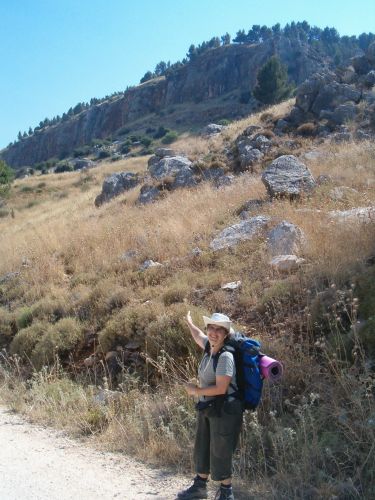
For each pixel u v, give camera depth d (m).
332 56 153.12
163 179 21.66
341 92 24.88
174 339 7.84
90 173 54.56
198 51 158.00
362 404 5.39
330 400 5.67
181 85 139.25
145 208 18.31
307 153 19.02
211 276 9.66
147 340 8.14
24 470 5.42
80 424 6.91
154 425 6.32
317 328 6.87
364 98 24.50
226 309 8.45
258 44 137.88
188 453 5.70
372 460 4.88
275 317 7.51
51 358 9.38
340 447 5.09
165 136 91.44
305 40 157.38
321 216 10.48
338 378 5.64
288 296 7.85
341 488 4.67
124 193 24.94
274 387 6.07
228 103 117.00
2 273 15.16
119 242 13.76
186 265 10.88
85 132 159.75
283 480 4.95
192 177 21.25
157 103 142.62
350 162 16.20
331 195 12.20
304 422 5.18
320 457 5.06
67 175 57.91
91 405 7.39
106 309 10.16
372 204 10.76
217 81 132.50
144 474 5.42
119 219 17.28
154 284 10.65
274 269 9.02
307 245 9.27
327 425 5.49
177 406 6.48
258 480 5.10
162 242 12.68
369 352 5.99
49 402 7.70
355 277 7.25
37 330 10.28
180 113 123.25
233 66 134.88
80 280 12.23
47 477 5.25
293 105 27.48
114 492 4.95
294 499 4.71
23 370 9.62
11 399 8.30
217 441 4.55
